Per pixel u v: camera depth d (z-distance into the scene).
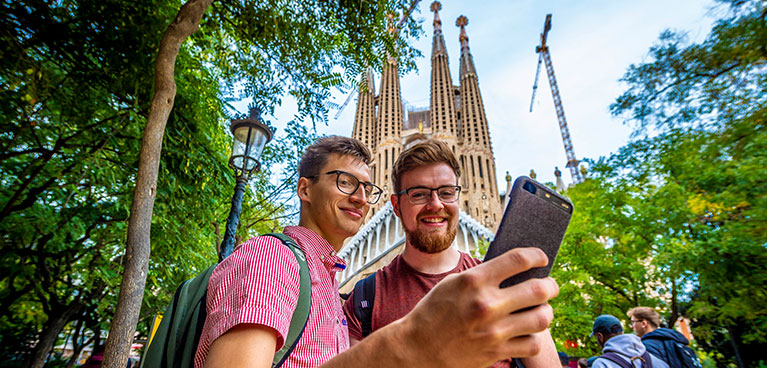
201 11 3.86
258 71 5.80
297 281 1.05
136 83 5.27
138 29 4.98
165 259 9.08
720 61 6.89
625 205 10.98
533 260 0.51
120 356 2.69
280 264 1.01
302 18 5.29
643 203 9.97
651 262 9.23
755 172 6.52
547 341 1.60
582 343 12.02
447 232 2.31
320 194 1.62
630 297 12.09
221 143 8.31
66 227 8.21
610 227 11.12
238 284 0.88
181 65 6.37
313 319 1.10
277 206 8.28
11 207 6.47
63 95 5.27
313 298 1.15
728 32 6.69
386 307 2.30
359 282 2.60
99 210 8.46
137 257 2.99
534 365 1.49
